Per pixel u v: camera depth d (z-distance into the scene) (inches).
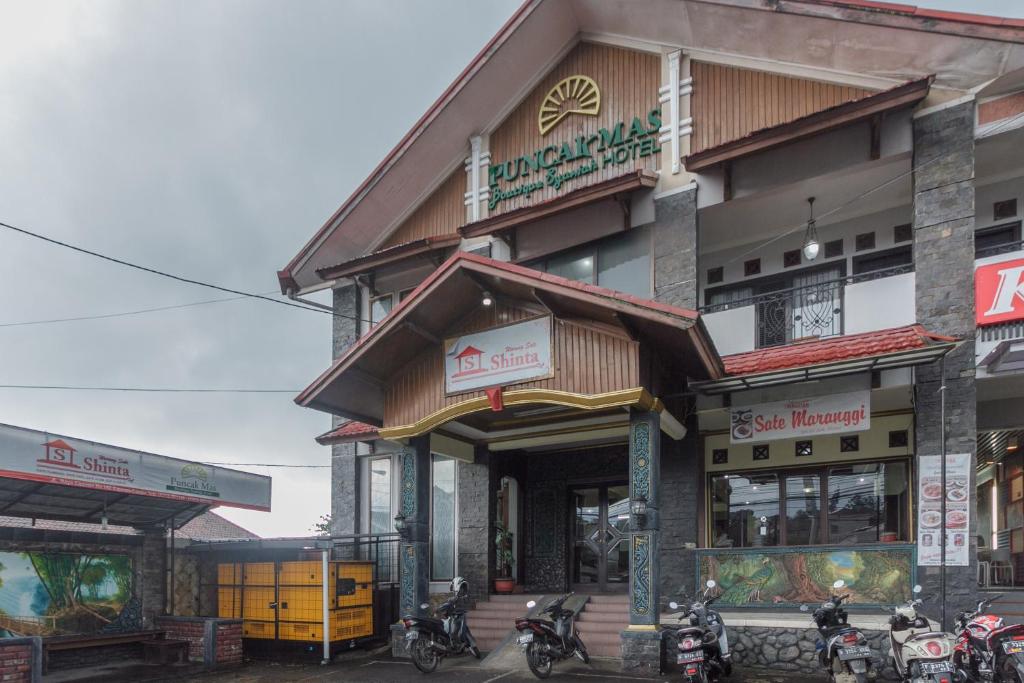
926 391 410.9
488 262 424.5
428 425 468.4
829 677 364.8
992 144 430.3
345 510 639.8
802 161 465.1
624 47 557.9
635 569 405.7
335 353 676.1
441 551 592.7
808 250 474.9
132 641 481.7
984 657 308.0
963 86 424.8
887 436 474.3
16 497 449.1
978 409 489.4
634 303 380.5
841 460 487.8
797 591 429.7
